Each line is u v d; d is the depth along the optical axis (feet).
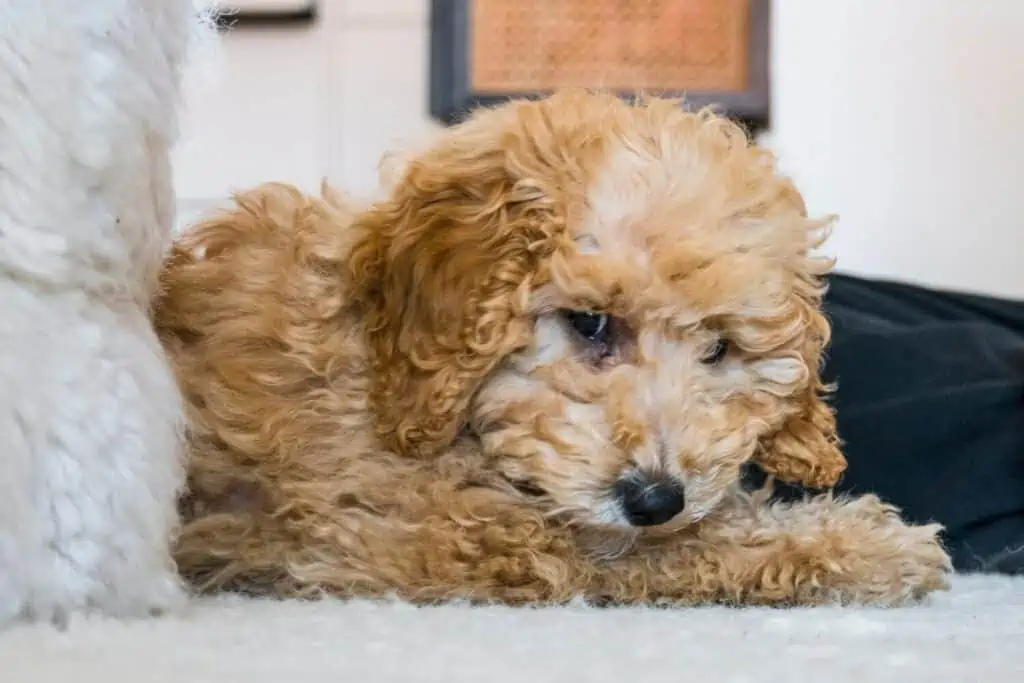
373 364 5.43
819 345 6.10
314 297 5.58
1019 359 8.21
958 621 4.48
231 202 8.00
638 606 5.11
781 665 3.19
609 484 5.02
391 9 11.65
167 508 4.33
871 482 7.86
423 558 5.02
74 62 4.22
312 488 5.25
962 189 11.03
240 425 5.44
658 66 10.98
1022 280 11.03
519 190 5.31
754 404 5.81
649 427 5.13
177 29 4.88
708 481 5.21
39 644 3.35
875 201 11.10
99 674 2.83
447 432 5.27
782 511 5.79
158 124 4.67
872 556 5.27
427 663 3.13
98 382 4.14
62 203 4.17
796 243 5.89
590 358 5.35
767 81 10.93
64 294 4.19
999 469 7.69
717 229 5.41
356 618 4.14
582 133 5.52
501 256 5.24
